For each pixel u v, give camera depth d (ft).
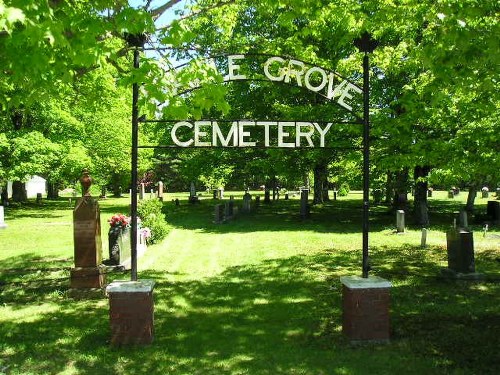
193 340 23.99
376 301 22.50
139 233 49.26
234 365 20.77
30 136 85.66
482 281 35.45
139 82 19.38
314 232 64.69
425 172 69.21
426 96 36.60
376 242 55.52
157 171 183.01
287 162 78.23
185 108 20.56
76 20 17.16
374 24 32.48
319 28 53.36
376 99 65.82
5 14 10.96
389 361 20.80
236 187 216.95
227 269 41.60
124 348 22.59
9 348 23.07
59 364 21.08
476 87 28.27
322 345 23.07
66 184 163.12
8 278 38.22
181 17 33.01
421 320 26.53
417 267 41.04
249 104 82.74
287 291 33.78
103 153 123.85
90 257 33.22
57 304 31.07
